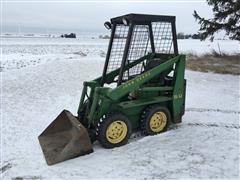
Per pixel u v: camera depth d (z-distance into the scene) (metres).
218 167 3.98
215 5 15.95
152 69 4.91
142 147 4.66
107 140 4.58
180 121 5.56
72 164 4.13
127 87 4.66
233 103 7.40
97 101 4.62
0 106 7.23
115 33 5.18
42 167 4.09
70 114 4.87
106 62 5.28
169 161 4.18
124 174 3.83
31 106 7.25
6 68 13.79
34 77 10.87
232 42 47.75
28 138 5.23
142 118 5.06
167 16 5.01
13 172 3.99
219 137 5.07
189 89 8.97
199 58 16.67
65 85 9.54
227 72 12.28
